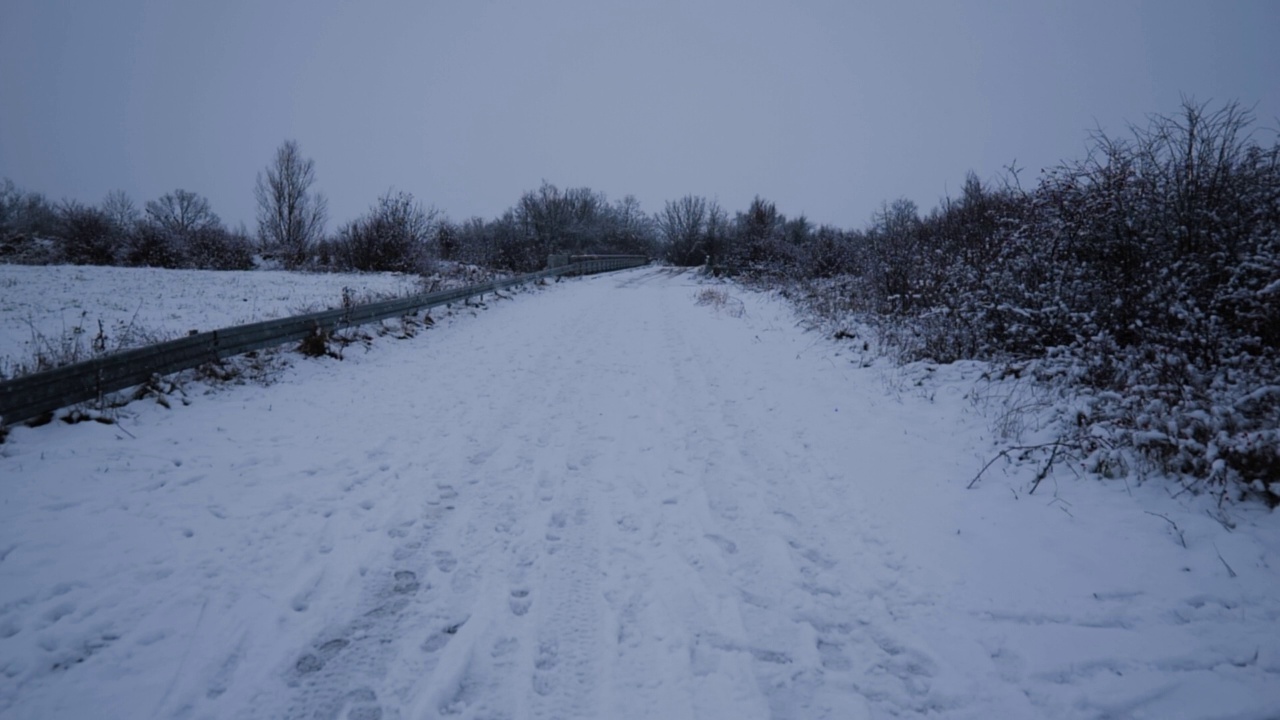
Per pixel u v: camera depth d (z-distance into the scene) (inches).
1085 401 255.1
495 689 131.6
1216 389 236.8
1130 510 197.0
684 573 177.0
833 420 311.4
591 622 155.0
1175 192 311.4
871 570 177.9
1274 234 276.5
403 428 299.6
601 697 130.3
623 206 2923.2
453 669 135.7
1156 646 142.0
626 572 177.6
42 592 156.6
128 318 537.3
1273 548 170.9
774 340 526.0
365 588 166.2
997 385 321.1
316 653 140.7
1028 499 212.8
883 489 229.6
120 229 1262.3
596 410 337.4
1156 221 315.3
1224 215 295.0
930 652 143.6
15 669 130.4
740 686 133.4
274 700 126.6
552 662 140.3
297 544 187.0
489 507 216.1
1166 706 126.0
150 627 146.7
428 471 246.8
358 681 132.6
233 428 285.7
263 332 400.5
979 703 128.7
